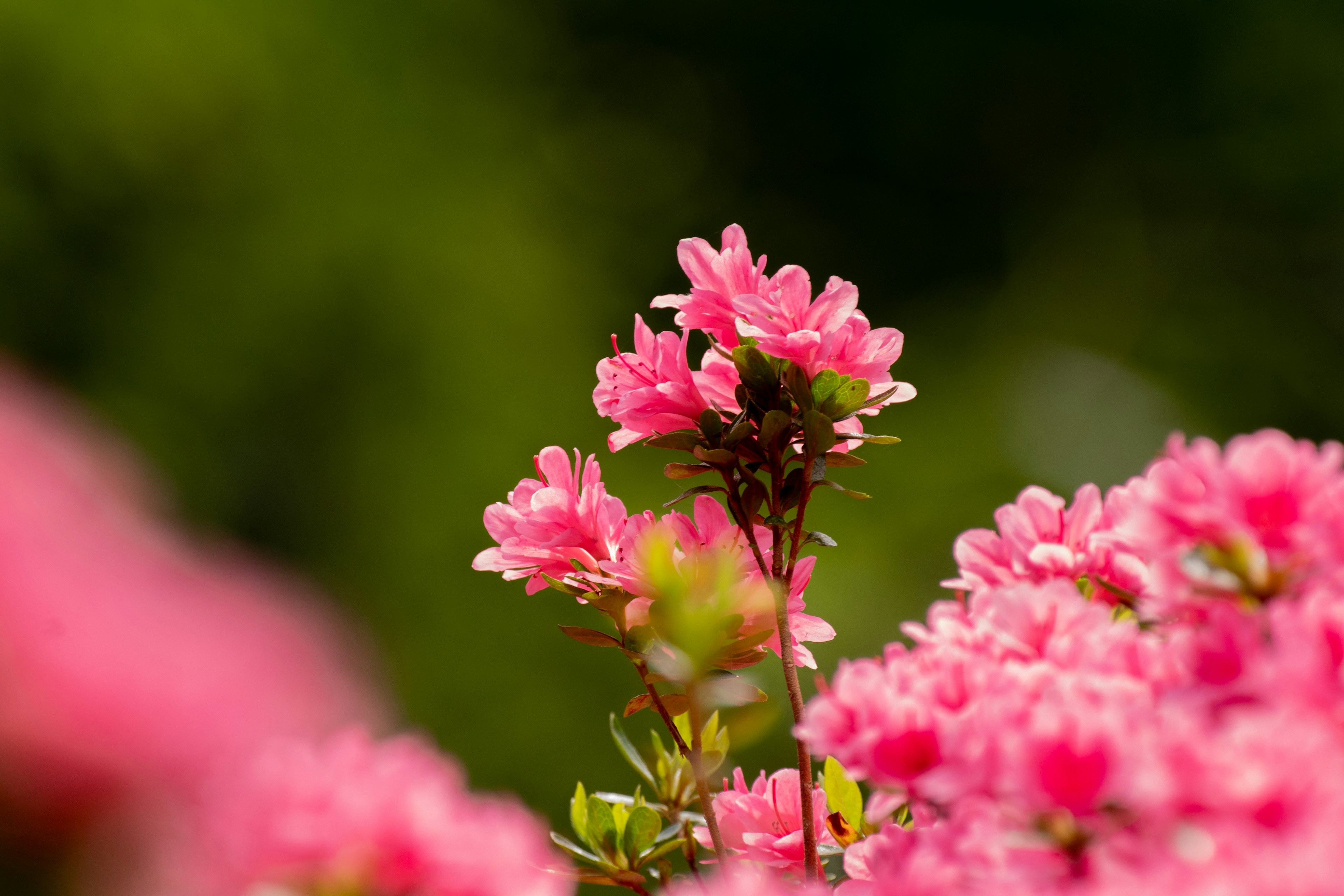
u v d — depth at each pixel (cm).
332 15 1047
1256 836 100
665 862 178
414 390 966
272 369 949
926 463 1016
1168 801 103
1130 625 134
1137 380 1160
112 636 90
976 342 1177
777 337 160
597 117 1259
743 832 172
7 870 85
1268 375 1203
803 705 160
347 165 1008
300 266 966
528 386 991
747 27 1291
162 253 954
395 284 982
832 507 940
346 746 115
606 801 187
